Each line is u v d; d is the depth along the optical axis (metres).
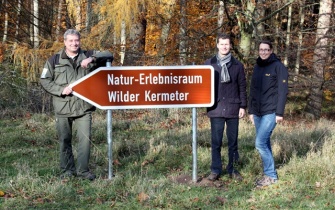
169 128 9.79
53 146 7.91
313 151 6.74
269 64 5.35
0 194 5.02
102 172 6.11
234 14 12.09
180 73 5.50
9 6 15.31
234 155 5.82
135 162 6.63
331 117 16.67
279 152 6.84
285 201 4.96
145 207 4.79
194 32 12.95
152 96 5.51
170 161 6.73
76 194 5.14
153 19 13.24
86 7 15.33
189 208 4.78
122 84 5.48
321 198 5.05
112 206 4.82
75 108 5.54
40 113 11.41
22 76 12.64
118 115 11.24
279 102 5.22
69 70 5.50
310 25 14.95
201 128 9.61
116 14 12.55
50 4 15.34
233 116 5.56
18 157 7.05
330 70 14.55
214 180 5.66
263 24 13.02
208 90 5.50
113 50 13.42
